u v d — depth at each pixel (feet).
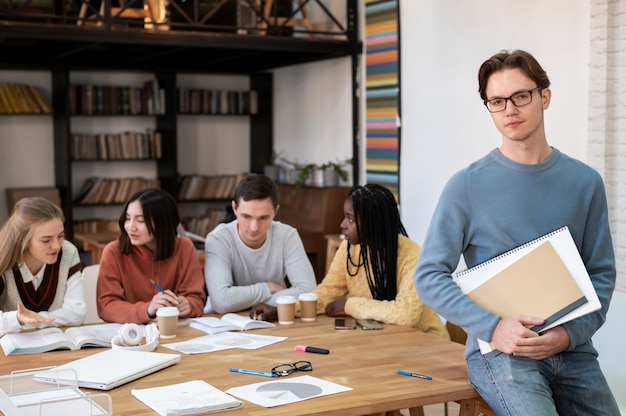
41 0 19.01
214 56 23.48
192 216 27.04
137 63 24.58
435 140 18.88
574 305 7.60
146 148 25.52
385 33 20.44
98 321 12.37
